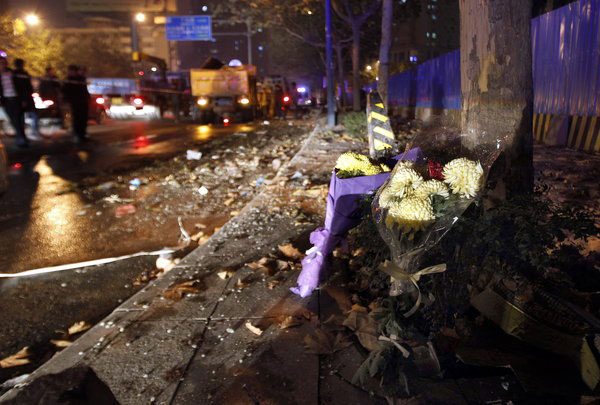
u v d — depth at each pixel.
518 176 3.23
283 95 30.36
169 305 3.45
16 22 39.66
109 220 6.33
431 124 2.65
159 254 5.05
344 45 41.03
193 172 9.57
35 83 17.22
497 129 3.22
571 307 2.36
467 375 2.42
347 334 2.90
